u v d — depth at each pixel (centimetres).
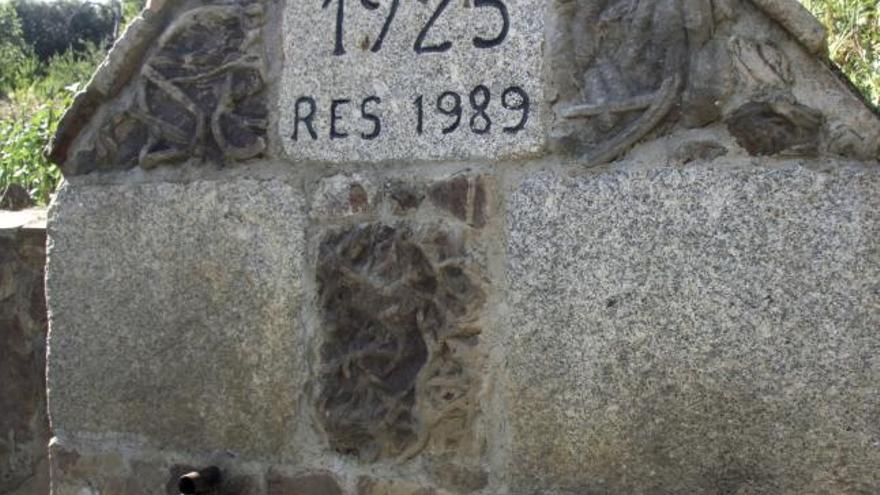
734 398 254
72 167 337
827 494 246
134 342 329
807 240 247
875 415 241
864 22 474
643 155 264
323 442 306
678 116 260
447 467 290
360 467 301
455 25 286
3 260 379
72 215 336
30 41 1567
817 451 247
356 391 299
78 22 1552
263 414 312
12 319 379
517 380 279
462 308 284
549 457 277
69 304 338
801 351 248
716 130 256
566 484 276
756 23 253
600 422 270
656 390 263
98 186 333
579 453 273
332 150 302
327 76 302
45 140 554
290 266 306
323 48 303
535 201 276
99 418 337
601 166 268
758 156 252
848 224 243
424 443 292
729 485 256
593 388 270
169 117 323
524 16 278
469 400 285
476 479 287
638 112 264
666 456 263
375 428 297
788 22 247
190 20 318
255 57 311
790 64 249
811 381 247
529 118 277
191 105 319
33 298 376
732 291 254
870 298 241
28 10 1581
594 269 269
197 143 318
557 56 273
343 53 300
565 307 273
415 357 292
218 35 316
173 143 322
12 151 569
